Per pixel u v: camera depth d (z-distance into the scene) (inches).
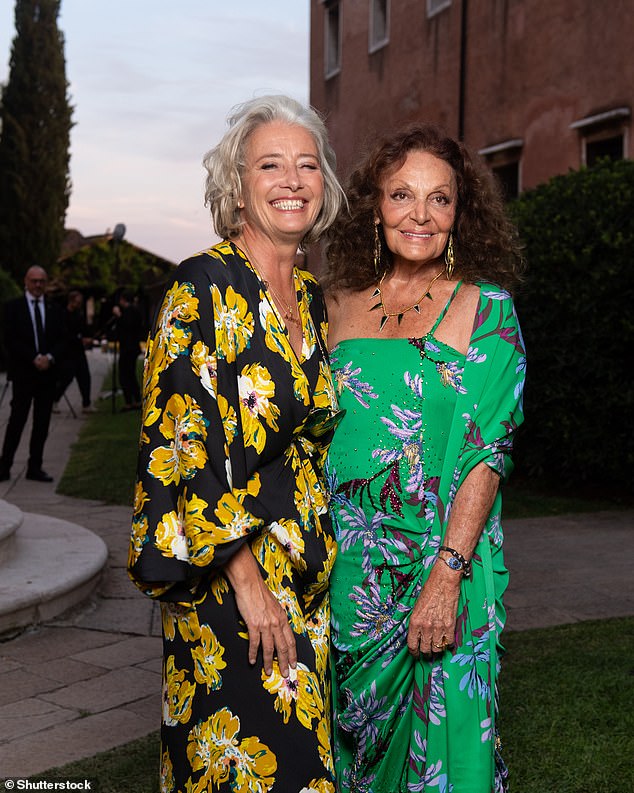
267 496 81.0
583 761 117.3
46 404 341.1
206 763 79.0
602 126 428.1
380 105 653.9
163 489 77.5
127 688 143.1
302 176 85.3
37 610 171.8
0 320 820.0
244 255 84.2
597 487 311.3
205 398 77.2
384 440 89.4
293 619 81.7
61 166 1723.7
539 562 217.9
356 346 93.2
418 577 88.4
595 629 168.7
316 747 79.6
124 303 586.6
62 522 235.1
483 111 527.5
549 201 307.1
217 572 79.7
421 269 94.9
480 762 86.5
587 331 286.8
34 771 115.0
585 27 438.9
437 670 87.4
